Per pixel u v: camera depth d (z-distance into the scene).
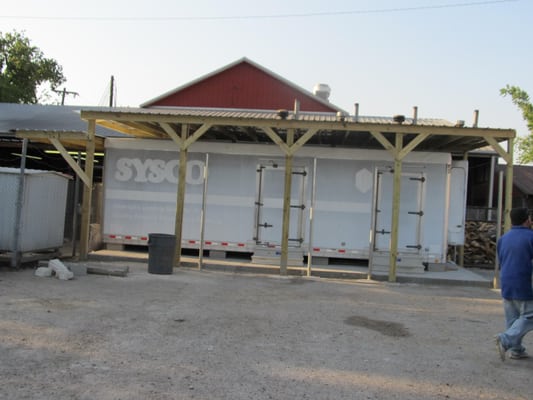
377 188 12.70
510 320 6.01
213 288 9.58
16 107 20.95
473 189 23.73
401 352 6.07
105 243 13.43
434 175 12.60
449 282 11.33
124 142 13.30
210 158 13.08
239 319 7.26
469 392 4.84
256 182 12.97
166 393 4.45
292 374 5.11
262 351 5.82
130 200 13.35
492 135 10.75
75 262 11.60
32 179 10.91
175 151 13.18
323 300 8.97
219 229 13.05
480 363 5.76
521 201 24.06
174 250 11.01
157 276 10.53
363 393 4.68
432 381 5.10
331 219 12.80
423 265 12.55
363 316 7.88
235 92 31.86
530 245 5.80
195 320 7.07
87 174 11.84
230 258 13.23
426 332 7.10
